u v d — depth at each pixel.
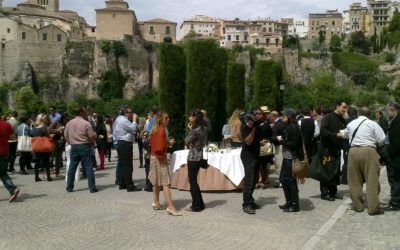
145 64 117.06
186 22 186.75
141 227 9.71
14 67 112.25
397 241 8.72
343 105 12.60
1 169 12.36
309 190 14.93
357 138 11.38
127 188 14.45
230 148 16.70
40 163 18.95
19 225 9.85
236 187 14.44
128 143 14.48
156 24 141.00
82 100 108.25
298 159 11.36
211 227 9.77
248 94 106.31
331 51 154.38
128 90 115.06
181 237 8.95
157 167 11.22
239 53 128.50
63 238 8.84
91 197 13.33
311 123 14.71
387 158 12.42
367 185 11.21
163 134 11.23
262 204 12.47
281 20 198.88
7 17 113.19
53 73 114.00
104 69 112.81
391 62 144.00
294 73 137.62
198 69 22.20
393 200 11.86
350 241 8.71
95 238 8.84
